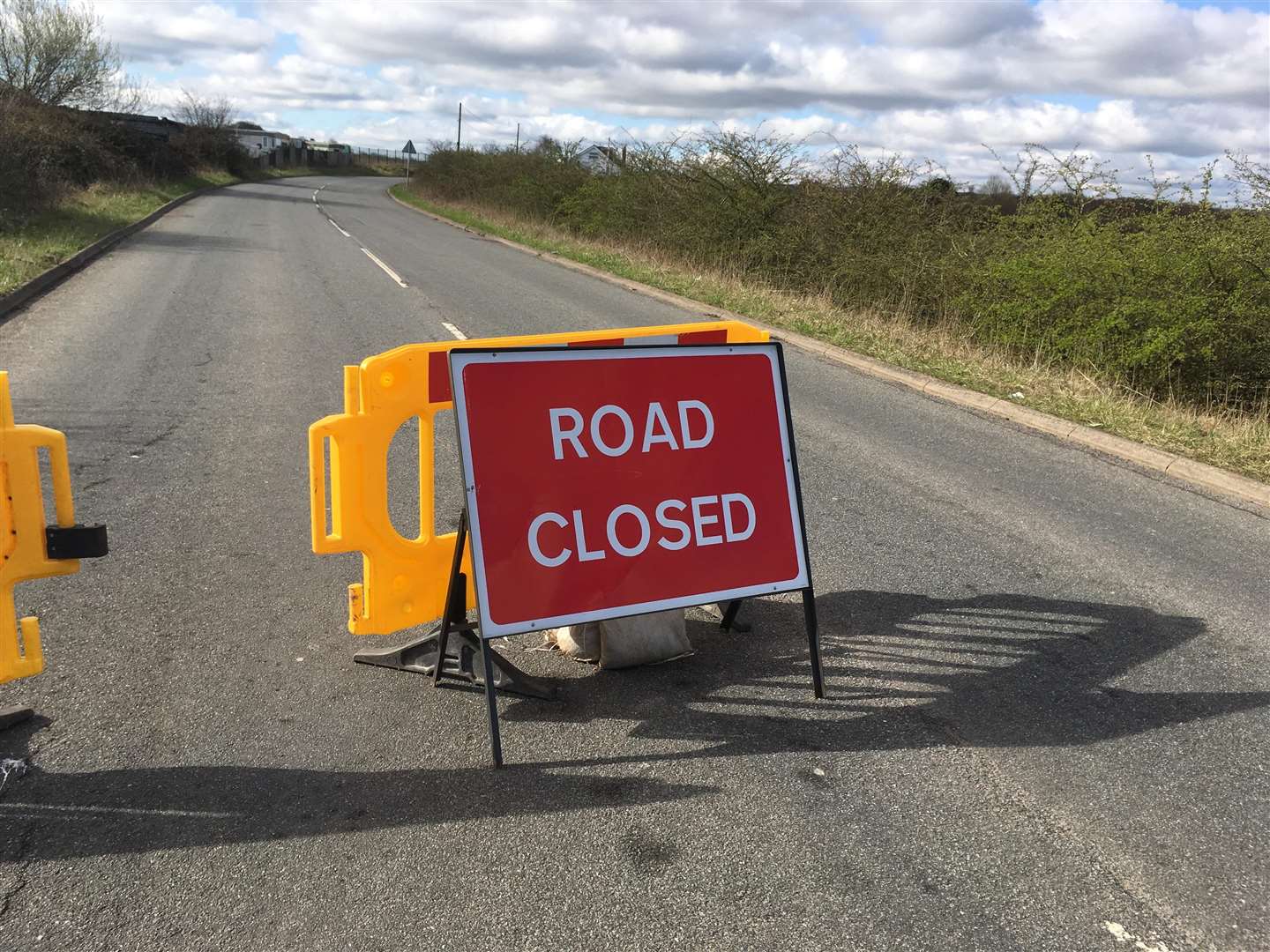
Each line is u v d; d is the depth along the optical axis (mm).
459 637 3652
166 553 4559
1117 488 6387
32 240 15688
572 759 3117
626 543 3406
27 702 3285
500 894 2482
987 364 10188
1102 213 11172
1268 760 3234
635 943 2328
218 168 49375
